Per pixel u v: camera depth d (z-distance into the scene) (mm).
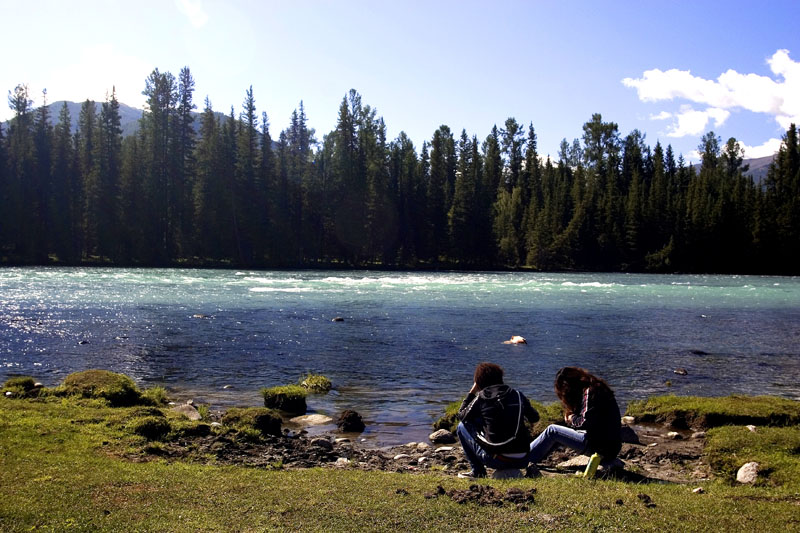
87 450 6961
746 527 4723
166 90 82000
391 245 90625
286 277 52812
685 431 10172
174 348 17109
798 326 24156
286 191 86312
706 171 114188
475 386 7160
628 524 4746
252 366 14969
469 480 6230
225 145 81688
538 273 77812
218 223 78500
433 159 95938
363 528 4609
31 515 4773
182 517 4824
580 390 7195
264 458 7781
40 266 66750
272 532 4508
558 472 7441
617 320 25234
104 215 76312
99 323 21453
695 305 32875
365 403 11719
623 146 118250
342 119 90375
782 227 90000
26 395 9906
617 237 94938
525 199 111500
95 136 84938
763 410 10078
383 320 23844
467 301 32219
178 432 8445
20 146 82125
